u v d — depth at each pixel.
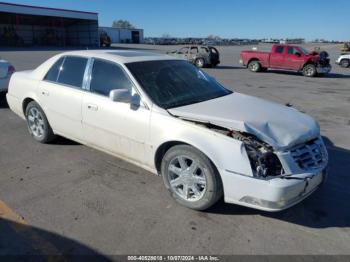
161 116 3.50
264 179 2.94
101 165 4.45
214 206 3.50
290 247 2.89
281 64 18.77
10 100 5.62
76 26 50.88
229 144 3.05
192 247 2.86
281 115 3.60
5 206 3.41
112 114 3.93
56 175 4.14
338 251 2.84
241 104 3.87
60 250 2.78
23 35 47.97
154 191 3.79
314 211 3.46
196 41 90.69
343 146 5.55
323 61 17.64
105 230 3.06
